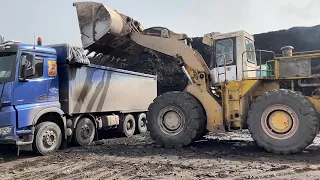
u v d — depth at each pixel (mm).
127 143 10555
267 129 7758
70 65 9531
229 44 9305
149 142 10602
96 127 10977
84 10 9766
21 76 7871
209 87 9289
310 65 7867
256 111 7891
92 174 6000
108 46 10125
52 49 9008
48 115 8805
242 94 8516
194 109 8766
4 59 7902
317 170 5891
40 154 8219
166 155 7848
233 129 8727
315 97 7805
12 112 7551
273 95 7688
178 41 9539
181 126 8898
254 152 8023
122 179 5535
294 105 7426
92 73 10727
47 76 8711
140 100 14273
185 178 5469
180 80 24203
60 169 6516
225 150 8461
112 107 11969
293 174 5621
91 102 10617
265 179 5328
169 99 9047
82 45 9797
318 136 11250
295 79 8164
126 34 9992
